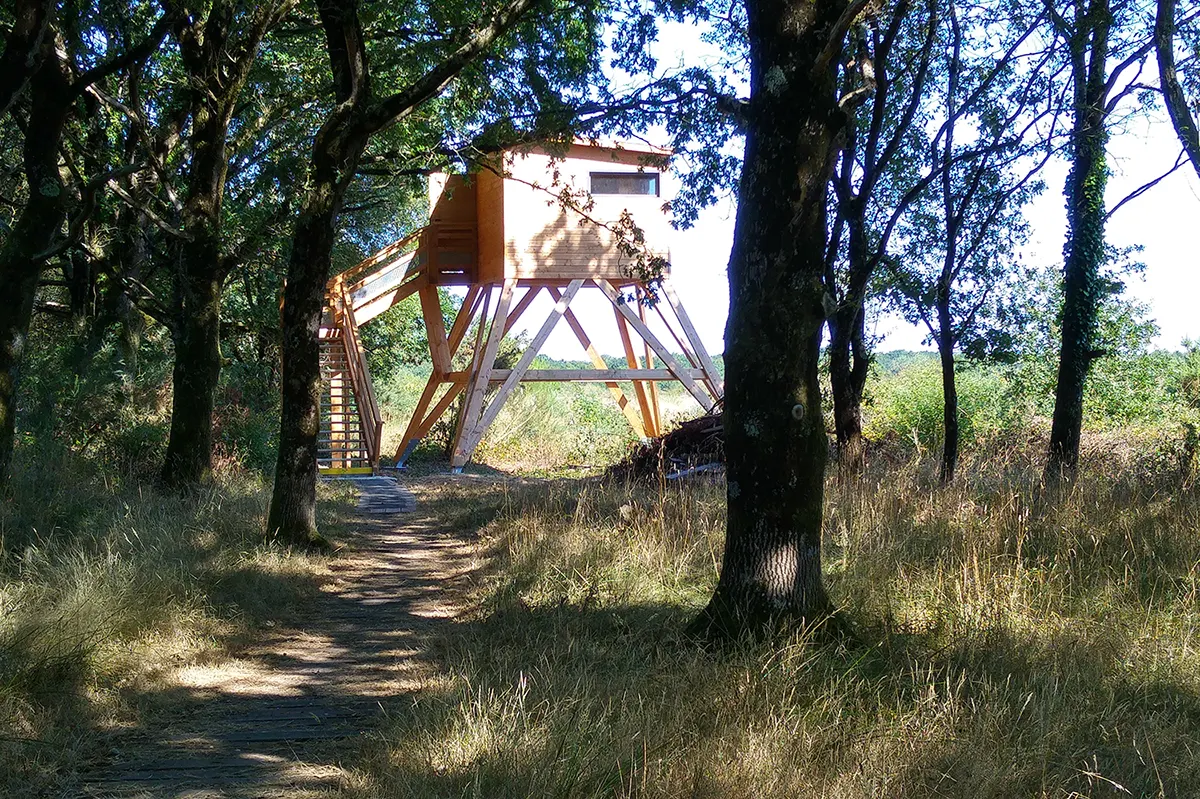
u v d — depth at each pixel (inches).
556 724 204.8
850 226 502.9
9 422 441.1
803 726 201.6
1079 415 518.0
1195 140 375.6
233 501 554.9
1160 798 169.6
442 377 1088.2
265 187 675.4
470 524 590.2
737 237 283.9
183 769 211.6
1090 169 508.7
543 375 1034.7
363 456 1063.0
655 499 500.7
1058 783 177.0
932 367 967.6
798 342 276.8
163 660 287.6
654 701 222.7
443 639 316.2
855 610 300.5
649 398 1144.8
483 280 1057.5
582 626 306.5
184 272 610.5
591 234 1007.6
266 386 1042.1
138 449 677.9
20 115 495.8
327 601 396.5
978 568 315.3
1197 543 330.6
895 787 177.0
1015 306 529.7
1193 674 234.5
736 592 277.9
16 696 233.6
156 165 540.1
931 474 513.0
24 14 405.7
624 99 387.5
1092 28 404.2
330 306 1074.1
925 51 313.6
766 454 276.7
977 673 236.5
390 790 188.4
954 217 475.8
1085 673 229.9
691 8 418.9
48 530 416.8
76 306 793.6
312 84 701.3
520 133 496.4
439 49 563.8
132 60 458.0
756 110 278.1
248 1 584.4
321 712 253.4
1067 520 362.9
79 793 197.3
